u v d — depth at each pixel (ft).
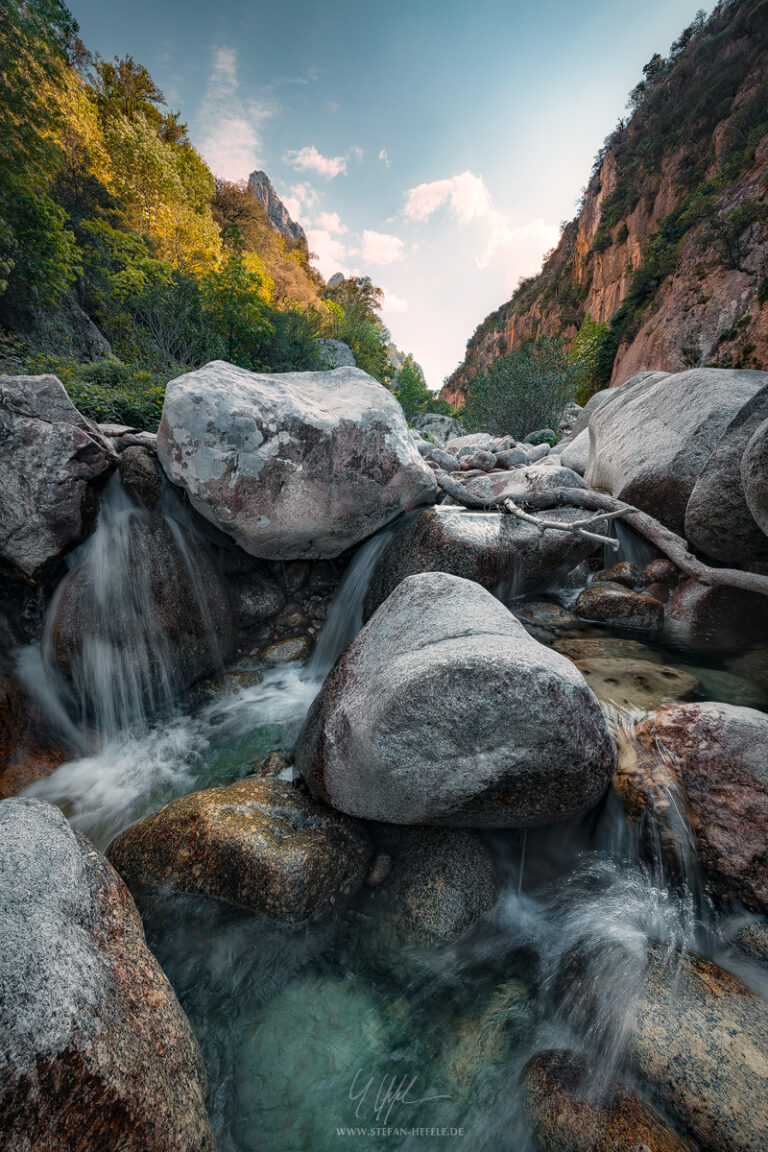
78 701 11.77
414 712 7.00
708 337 69.62
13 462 11.40
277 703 13.15
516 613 15.58
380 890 7.66
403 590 10.03
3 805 5.86
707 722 7.95
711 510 14.39
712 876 6.76
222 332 38.96
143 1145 3.76
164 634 12.48
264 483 13.08
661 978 5.82
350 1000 6.35
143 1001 4.70
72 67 63.46
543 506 17.30
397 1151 4.97
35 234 28.94
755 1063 4.80
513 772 6.92
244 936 6.95
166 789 10.19
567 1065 5.33
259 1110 5.31
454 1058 5.74
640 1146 4.43
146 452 13.67
